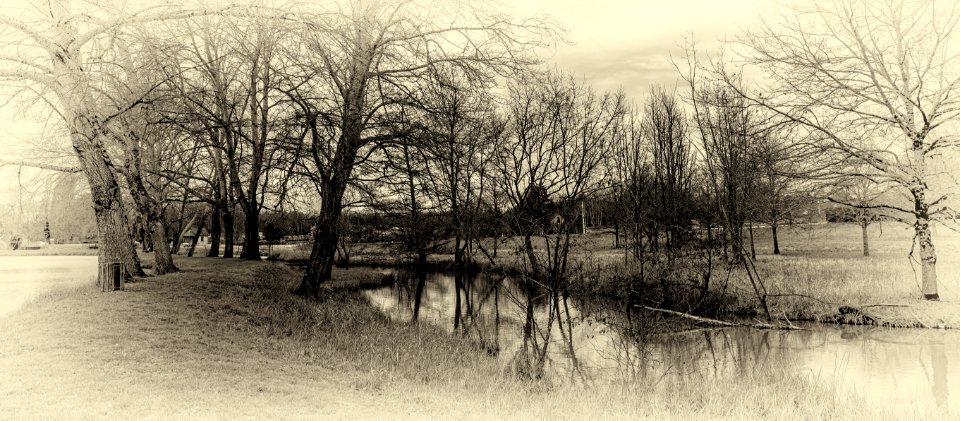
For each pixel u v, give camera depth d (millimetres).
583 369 14383
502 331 19375
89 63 16156
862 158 17656
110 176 16141
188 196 33906
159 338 11180
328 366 10883
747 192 22031
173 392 8016
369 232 36281
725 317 20953
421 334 15609
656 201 26078
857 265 24938
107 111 18453
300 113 18156
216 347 11188
